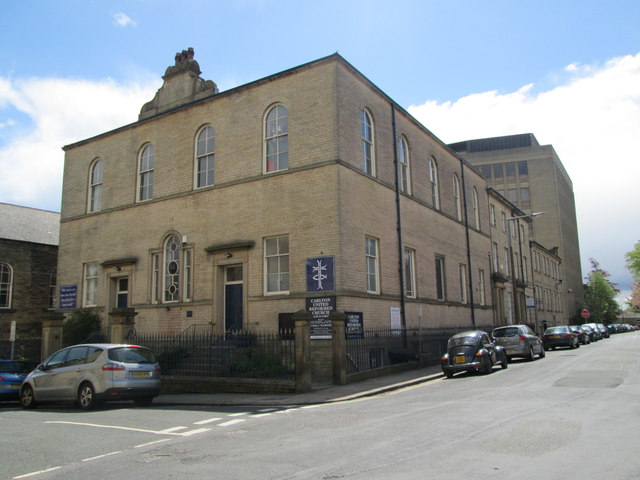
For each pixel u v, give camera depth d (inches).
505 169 3090.6
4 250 1123.3
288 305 702.5
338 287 668.7
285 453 267.9
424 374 689.6
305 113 737.0
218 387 601.9
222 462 255.3
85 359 508.1
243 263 755.4
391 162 853.8
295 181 727.7
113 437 334.0
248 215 764.6
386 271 789.9
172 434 341.4
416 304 876.0
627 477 206.4
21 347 940.6
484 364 655.8
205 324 775.7
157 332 826.2
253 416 411.8
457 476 212.7
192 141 854.5
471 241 1200.8
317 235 697.0
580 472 214.1
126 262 884.0
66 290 974.4
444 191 1085.1
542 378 568.4
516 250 1674.5
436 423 330.3
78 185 1007.6
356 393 527.8
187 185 846.5
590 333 1583.4
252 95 796.0
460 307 1073.5
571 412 348.8
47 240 1216.2
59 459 277.0
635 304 3459.6
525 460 233.9
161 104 936.9
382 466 233.3
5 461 274.1
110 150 973.8
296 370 549.0
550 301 2292.1
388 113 863.7
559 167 3166.8
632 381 504.7
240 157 791.7
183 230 833.5
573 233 3523.6
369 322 720.3
